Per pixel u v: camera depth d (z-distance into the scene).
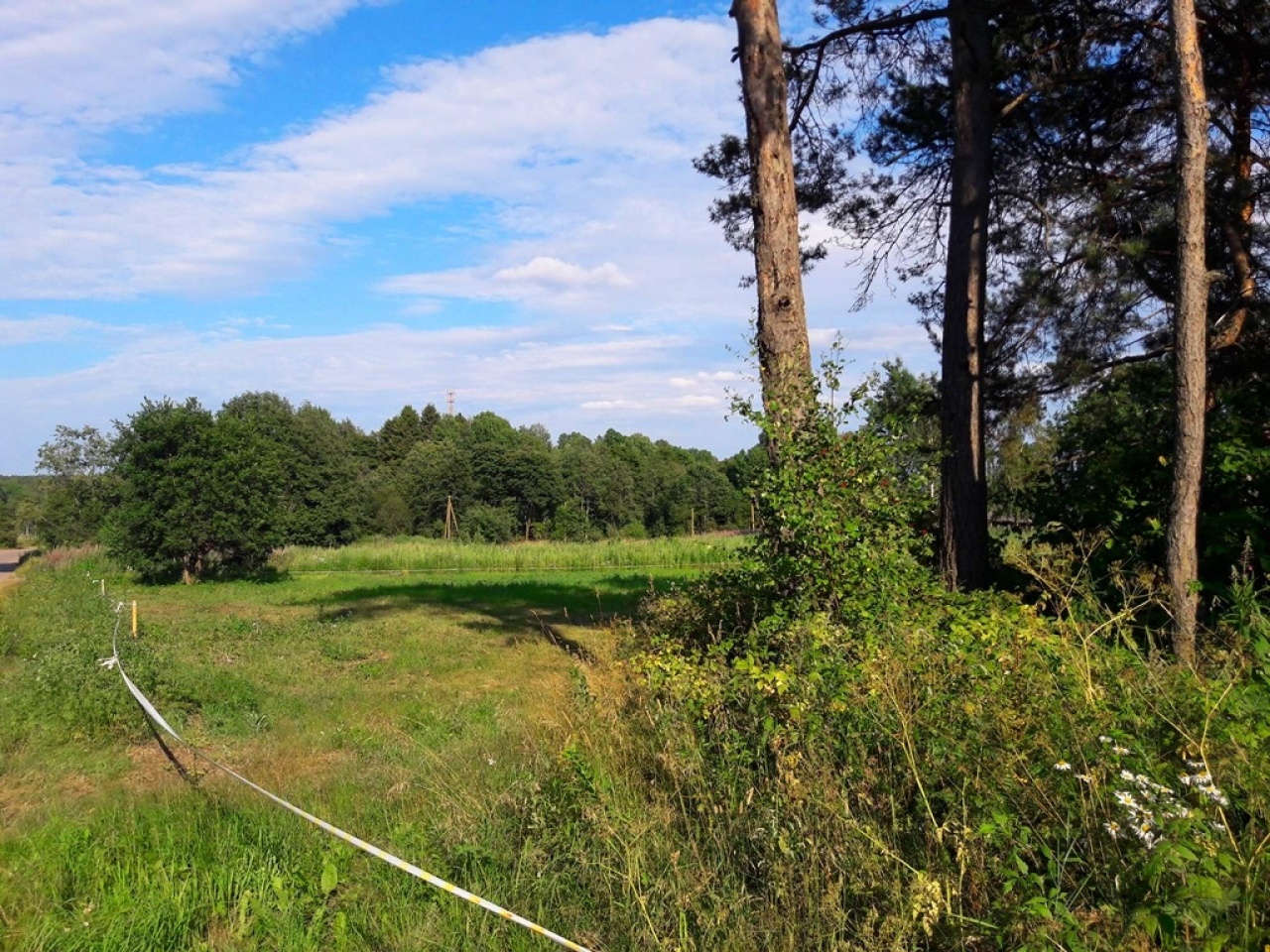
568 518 62.53
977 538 9.53
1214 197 10.28
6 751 8.01
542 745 5.93
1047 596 5.86
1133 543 7.48
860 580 6.34
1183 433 6.48
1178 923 2.96
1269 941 2.82
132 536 28.14
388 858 4.23
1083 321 12.05
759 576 6.75
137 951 4.25
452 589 24.75
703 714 5.20
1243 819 3.47
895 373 10.84
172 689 9.78
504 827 5.02
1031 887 3.20
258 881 4.84
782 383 7.12
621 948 3.90
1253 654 4.62
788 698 4.81
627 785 4.98
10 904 4.63
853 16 11.54
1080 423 9.59
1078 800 3.52
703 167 12.83
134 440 29.08
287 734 8.66
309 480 59.59
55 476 40.62
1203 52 10.41
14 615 18.81
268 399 62.69
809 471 6.51
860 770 4.12
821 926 3.60
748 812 4.36
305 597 23.91
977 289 9.87
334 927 4.35
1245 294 10.05
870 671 4.48
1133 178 10.93
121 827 5.74
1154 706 3.96
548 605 20.27
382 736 8.34
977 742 3.84
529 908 4.28
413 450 74.94
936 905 3.30
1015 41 10.77
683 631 6.93
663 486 73.25
